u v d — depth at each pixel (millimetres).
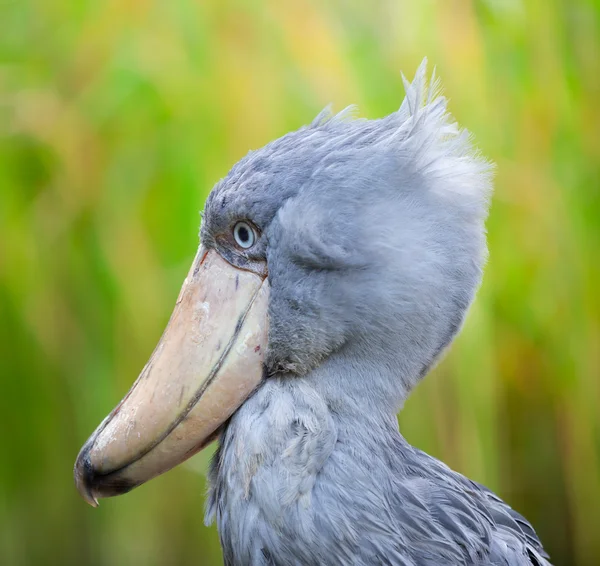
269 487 3996
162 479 8930
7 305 8820
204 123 8438
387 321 4207
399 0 8266
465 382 8234
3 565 8984
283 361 4285
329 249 4145
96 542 9031
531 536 5012
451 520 4184
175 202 8555
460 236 4324
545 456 8938
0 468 8898
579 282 8609
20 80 8641
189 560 8922
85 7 8586
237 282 4391
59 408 8977
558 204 8516
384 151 4234
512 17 8344
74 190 8641
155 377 4375
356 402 4250
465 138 4500
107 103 8555
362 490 4023
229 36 8375
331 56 8211
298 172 4238
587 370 8695
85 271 8773
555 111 8445
